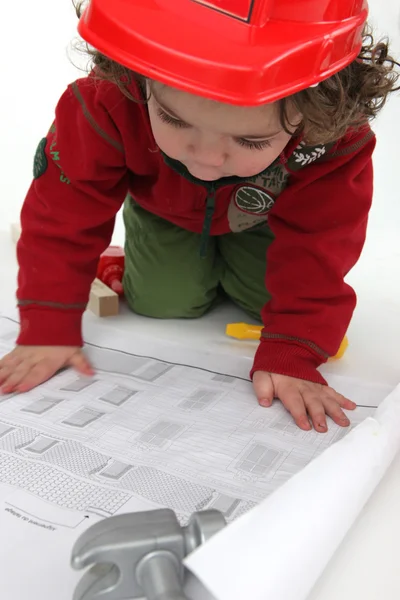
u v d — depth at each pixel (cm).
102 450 60
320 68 52
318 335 77
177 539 39
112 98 72
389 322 98
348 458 51
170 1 50
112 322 93
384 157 155
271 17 51
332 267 78
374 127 155
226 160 59
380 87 68
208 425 65
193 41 48
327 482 47
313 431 66
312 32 51
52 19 189
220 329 94
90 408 67
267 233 95
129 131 74
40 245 78
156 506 52
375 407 73
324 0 52
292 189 78
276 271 82
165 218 91
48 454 58
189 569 39
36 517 50
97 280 99
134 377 75
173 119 56
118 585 39
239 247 95
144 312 96
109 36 50
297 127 62
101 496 53
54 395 70
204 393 72
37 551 47
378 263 120
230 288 99
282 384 72
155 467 58
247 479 57
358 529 53
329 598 46
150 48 48
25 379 71
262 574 38
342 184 76
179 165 74
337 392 74
